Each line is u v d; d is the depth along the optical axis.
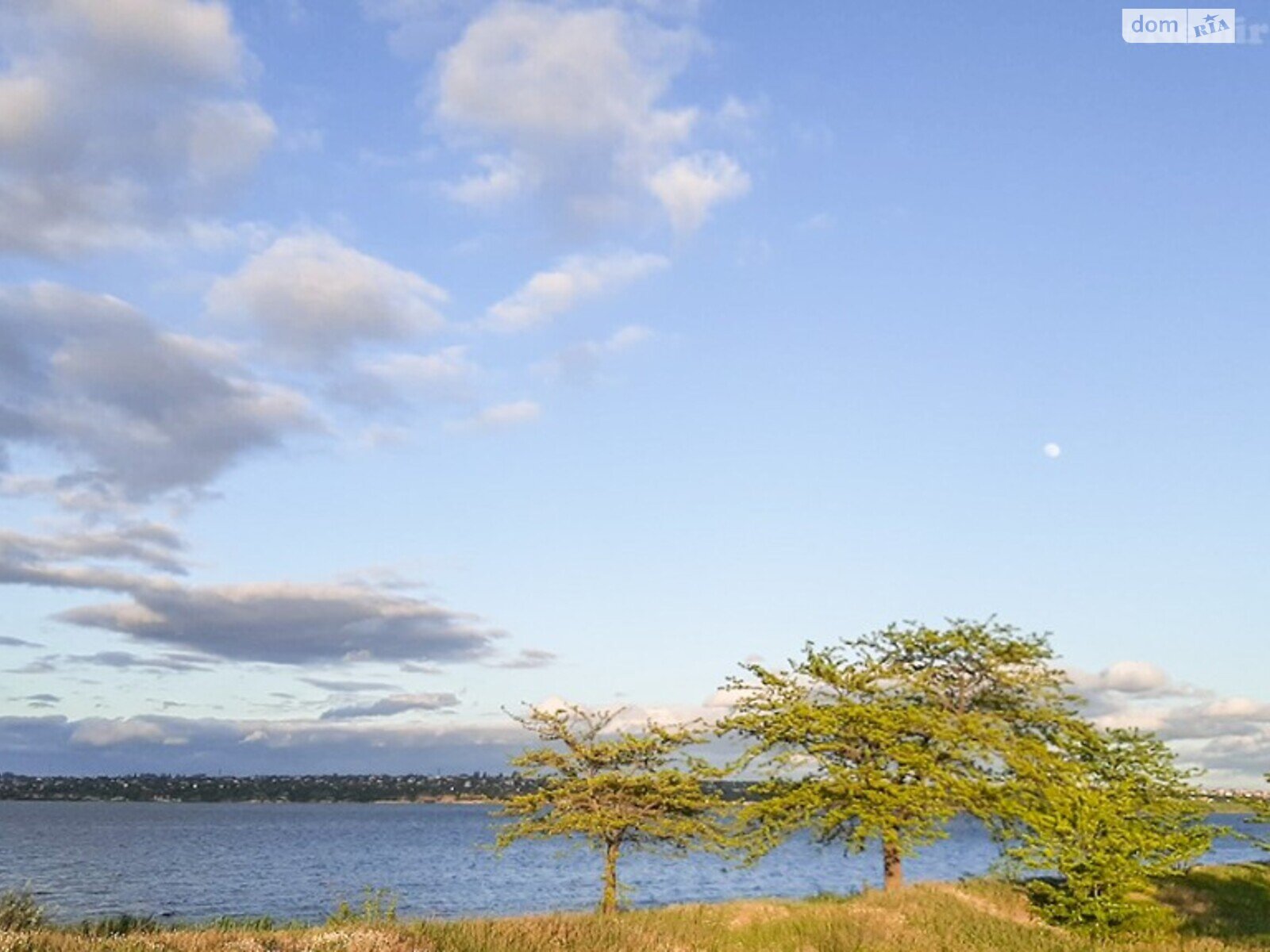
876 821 34.03
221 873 72.88
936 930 28.91
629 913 27.94
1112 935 31.72
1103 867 32.25
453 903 53.03
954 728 36.88
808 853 117.88
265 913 46.53
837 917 28.53
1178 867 39.31
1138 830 33.94
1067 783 35.97
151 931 17.94
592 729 34.84
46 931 15.55
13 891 18.30
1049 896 35.16
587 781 33.09
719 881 70.00
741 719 37.16
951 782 35.00
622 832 33.84
